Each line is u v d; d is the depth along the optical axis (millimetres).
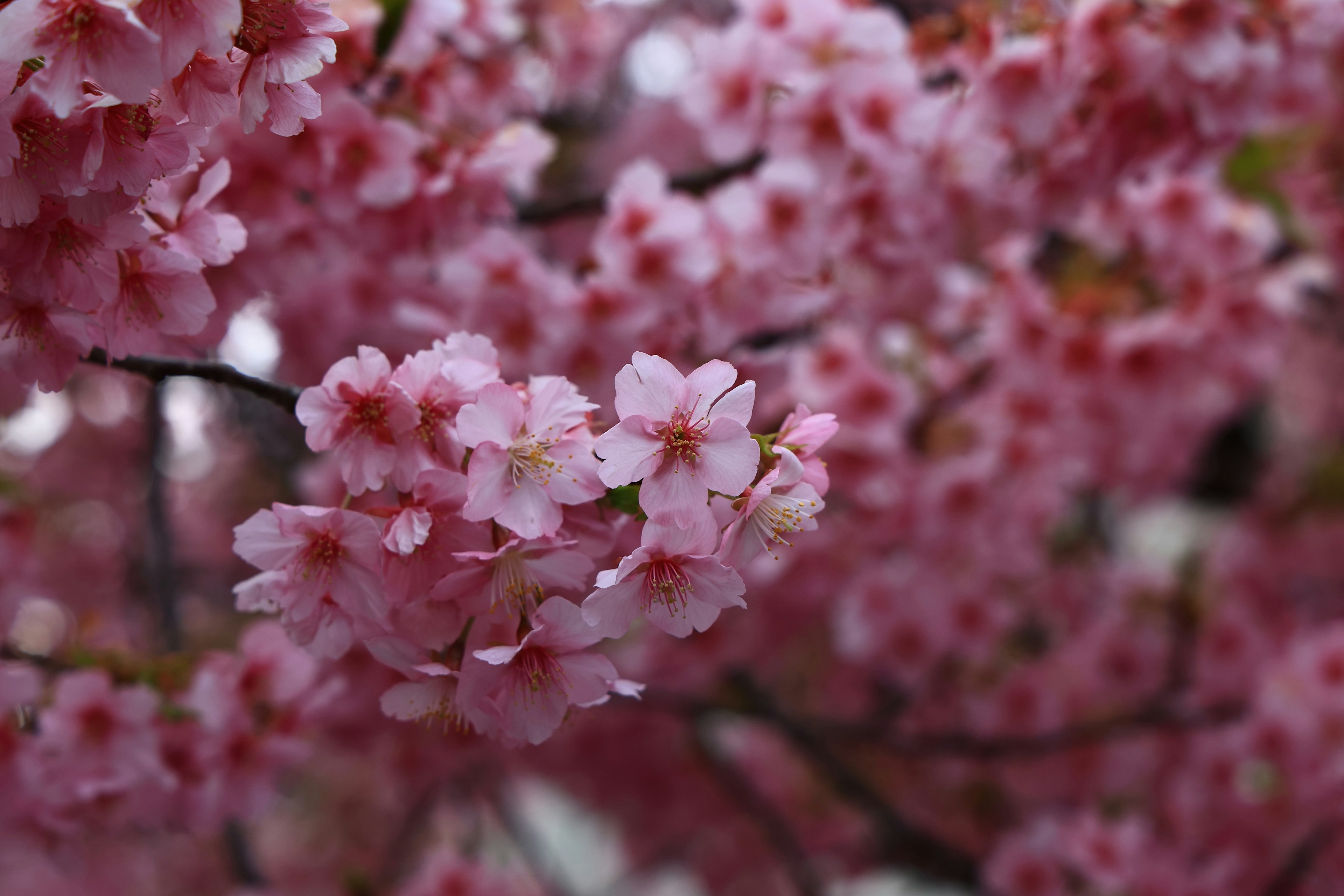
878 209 1001
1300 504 2125
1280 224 1313
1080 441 1437
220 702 808
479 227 899
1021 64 872
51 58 631
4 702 779
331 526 657
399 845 1854
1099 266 1346
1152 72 861
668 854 2186
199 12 636
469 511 648
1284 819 1425
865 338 1310
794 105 925
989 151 969
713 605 653
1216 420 1937
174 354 739
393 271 931
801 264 970
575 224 1535
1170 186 1208
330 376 662
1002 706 1679
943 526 1357
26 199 647
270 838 2361
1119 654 1681
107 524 2053
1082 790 1733
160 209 697
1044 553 1847
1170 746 1631
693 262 919
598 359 926
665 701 1564
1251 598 1990
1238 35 857
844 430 1240
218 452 2039
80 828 811
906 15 1276
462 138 879
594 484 656
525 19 1211
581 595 685
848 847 2031
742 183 958
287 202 823
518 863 2023
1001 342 1269
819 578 1431
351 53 835
